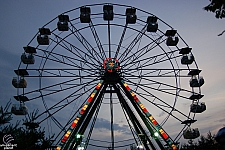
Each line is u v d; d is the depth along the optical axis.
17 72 31.66
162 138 29.09
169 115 32.03
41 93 31.59
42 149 23.33
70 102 31.23
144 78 32.97
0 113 16.47
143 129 31.14
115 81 31.77
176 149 28.66
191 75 34.31
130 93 30.78
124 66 32.75
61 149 27.75
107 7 33.72
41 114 29.55
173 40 34.59
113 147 32.50
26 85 32.16
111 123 33.22
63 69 32.38
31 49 32.69
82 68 32.62
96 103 30.83
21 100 31.52
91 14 34.06
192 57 34.38
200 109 32.47
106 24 33.84
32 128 24.44
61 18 33.69
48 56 33.09
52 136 24.39
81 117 28.88
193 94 32.59
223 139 8.52
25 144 19.33
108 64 32.00
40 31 33.22
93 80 31.84
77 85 31.95
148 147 31.92
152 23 34.16
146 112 29.80
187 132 31.67
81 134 29.61
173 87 33.25
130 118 32.38
